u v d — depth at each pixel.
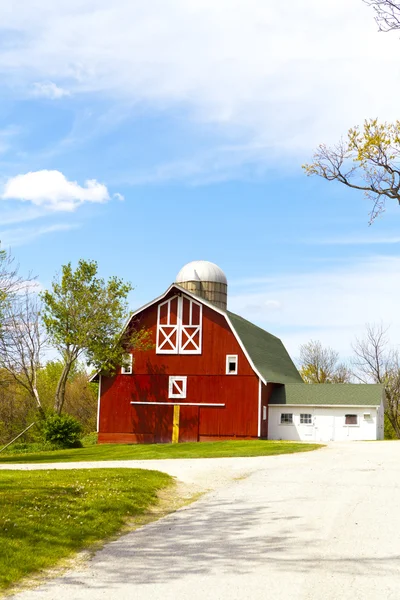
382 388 45.41
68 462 29.77
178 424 44.97
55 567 10.30
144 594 8.84
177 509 15.61
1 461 33.22
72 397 69.88
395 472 21.45
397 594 8.76
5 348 38.75
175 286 45.72
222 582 9.34
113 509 14.59
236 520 13.88
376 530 12.66
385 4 14.33
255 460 26.80
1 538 11.30
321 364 77.31
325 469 22.61
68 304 46.12
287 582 9.30
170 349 45.94
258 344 50.00
